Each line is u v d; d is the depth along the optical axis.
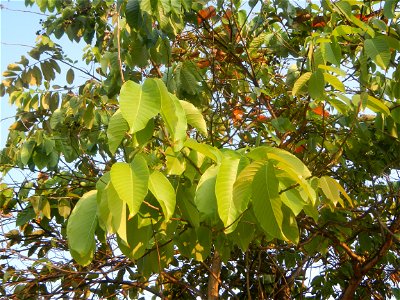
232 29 4.73
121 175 1.60
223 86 4.72
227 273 5.20
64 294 4.26
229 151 1.92
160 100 1.66
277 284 5.04
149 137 1.70
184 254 2.57
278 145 4.02
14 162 4.00
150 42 3.43
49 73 4.09
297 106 4.46
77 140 3.86
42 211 3.72
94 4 3.98
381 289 4.86
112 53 3.57
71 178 4.21
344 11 3.19
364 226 4.43
